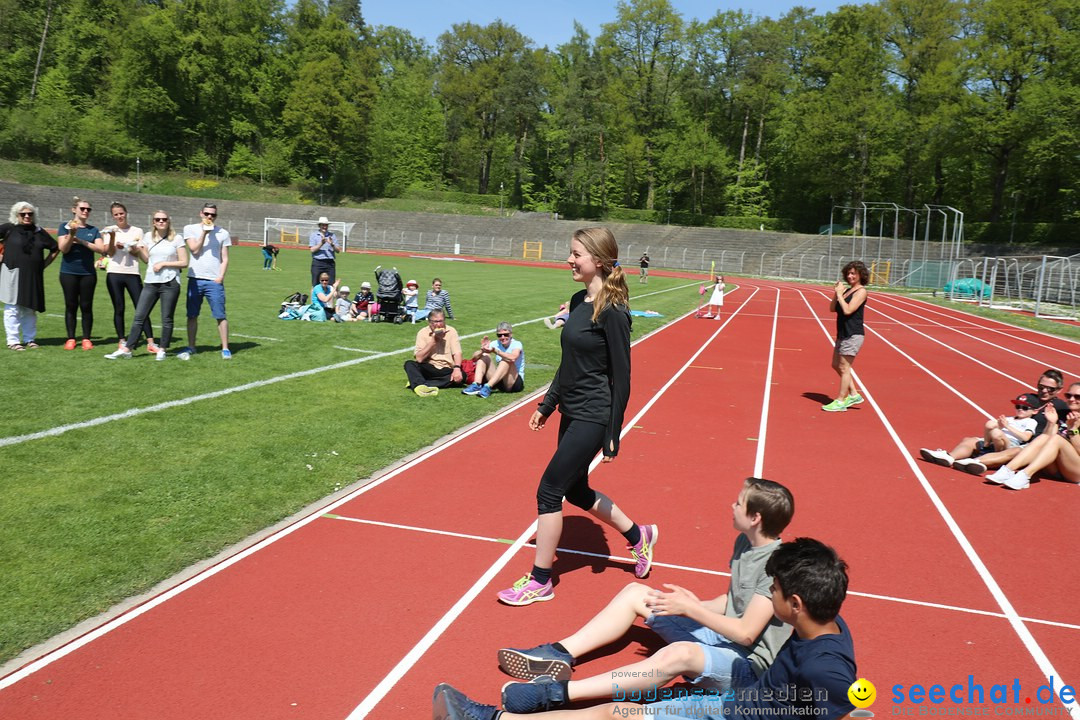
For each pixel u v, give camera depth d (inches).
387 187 3159.5
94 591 154.4
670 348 574.2
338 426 289.7
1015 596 172.1
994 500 239.9
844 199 2554.1
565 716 113.0
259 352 438.6
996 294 1546.5
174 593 157.2
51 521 186.2
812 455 288.4
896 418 358.6
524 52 2972.4
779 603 106.7
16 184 2452.0
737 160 2913.4
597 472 257.9
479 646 142.9
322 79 2906.0
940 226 2383.1
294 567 172.4
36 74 3009.4
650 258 2417.6
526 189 3184.1
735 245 2444.6
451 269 1486.2
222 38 2999.5
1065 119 1850.4
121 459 235.8
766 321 836.0
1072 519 224.1
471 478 240.8
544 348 523.8
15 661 129.6
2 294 393.1
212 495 210.7
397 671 133.1
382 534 193.8
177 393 324.5
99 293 674.2
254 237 2623.0
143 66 2839.6
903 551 196.7
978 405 397.4
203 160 2974.9
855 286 363.9
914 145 2192.4
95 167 2812.5
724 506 227.6
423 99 3472.0
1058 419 266.1
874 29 2301.9
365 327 575.2
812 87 2662.4
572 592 167.3
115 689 124.0
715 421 339.3
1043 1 1903.3
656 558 187.5
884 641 150.0
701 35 2746.1
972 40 2030.0
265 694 124.5
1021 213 2418.8
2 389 311.4
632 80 2800.2
